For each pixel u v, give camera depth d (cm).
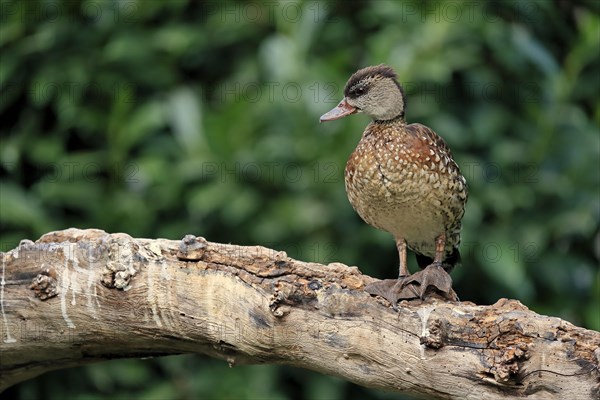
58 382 1090
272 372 1077
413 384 695
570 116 1118
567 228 1079
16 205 1048
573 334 655
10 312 757
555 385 652
